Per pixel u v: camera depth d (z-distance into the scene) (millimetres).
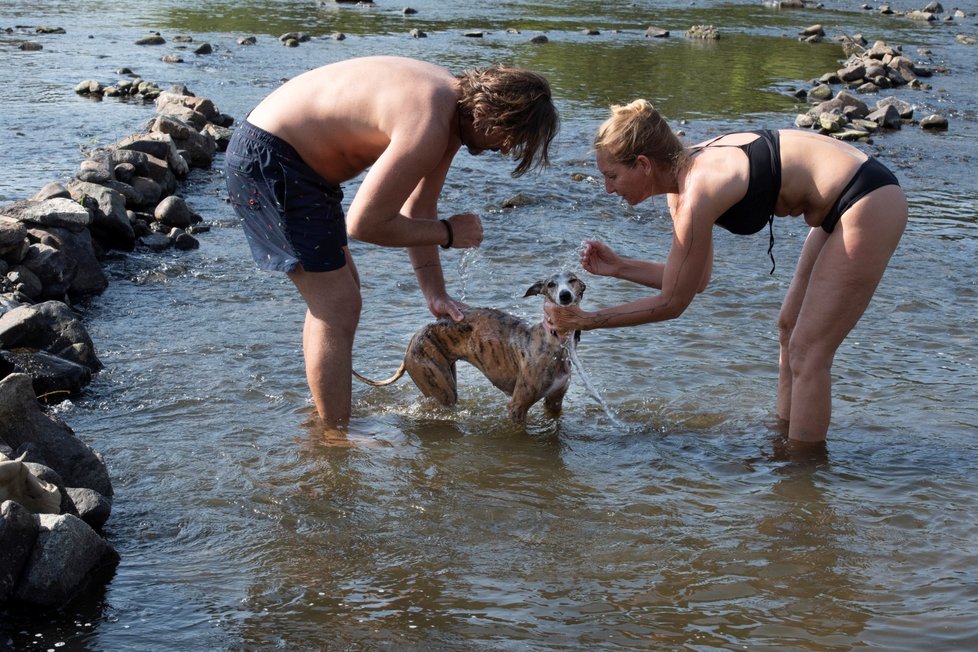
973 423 5566
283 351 6387
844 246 4816
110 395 5688
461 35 20641
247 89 14672
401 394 6055
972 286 7859
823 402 5180
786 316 5465
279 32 20469
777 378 6188
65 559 3816
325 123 4953
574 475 5035
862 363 6352
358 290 5371
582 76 16703
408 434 5500
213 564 4133
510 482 4941
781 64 18766
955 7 29562
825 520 4570
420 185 5492
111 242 8211
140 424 5355
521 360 5578
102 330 6645
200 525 4422
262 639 3648
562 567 4188
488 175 11086
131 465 4914
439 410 5867
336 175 5129
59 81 14734
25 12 21984
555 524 4535
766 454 5238
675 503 4738
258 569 4109
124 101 13602
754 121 13797
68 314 6133
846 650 3637
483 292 7590
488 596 3963
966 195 10703
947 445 5312
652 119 4832
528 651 3609
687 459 5203
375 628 3730
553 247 8734
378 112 4859
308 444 5230
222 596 3910
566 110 14180
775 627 3777
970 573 4152
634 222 9633
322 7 24953
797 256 8680
